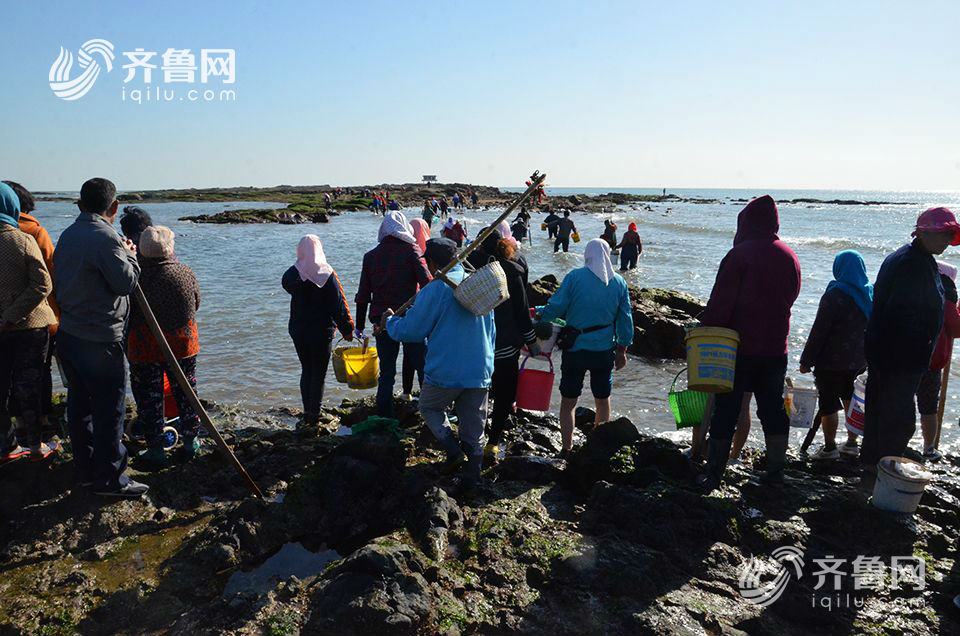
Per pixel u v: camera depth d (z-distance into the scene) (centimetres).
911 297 425
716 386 418
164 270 461
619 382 882
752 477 485
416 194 8931
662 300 1235
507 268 486
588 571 351
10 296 427
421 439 561
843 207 10712
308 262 541
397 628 301
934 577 362
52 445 497
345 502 424
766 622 324
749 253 429
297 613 316
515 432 595
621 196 11844
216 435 438
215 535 391
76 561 374
